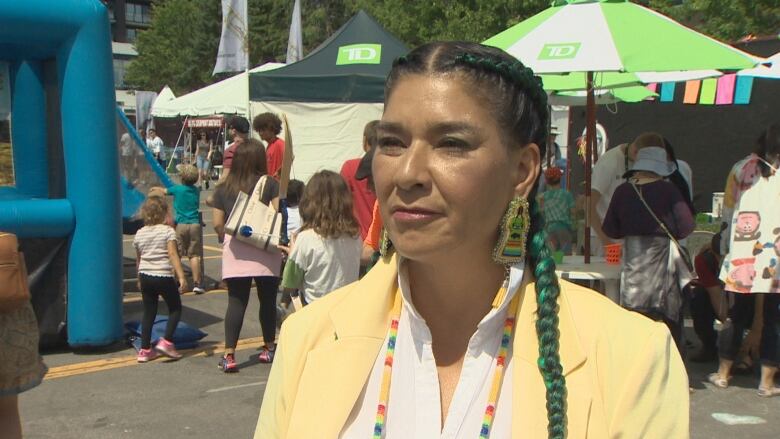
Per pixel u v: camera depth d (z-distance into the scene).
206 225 15.27
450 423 1.18
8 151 5.68
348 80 9.12
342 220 4.86
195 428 4.52
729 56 4.36
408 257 1.13
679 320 4.75
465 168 1.08
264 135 8.05
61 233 5.73
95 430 4.47
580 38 4.50
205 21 44.62
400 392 1.21
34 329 2.55
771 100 10.85
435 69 1.11
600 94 8.03
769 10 14.22
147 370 5.64
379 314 1.26
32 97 5.69
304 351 1.29
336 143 12.46
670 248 4.68
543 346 1.13
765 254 4.91
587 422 1.10
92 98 5.59
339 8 38.91
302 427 1.21
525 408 1.13
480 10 17.94
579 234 7.18
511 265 1.18
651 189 4.68
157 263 5.80
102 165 5.71
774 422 4.68
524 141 1.16
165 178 8.56
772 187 4.87
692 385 5.42
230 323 5.59
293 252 4.86
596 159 7.18
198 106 14.76
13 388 2.46
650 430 1.11
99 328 5.86
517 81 1.13
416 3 19.48
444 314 1.25
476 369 1.20
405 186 1.09
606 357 1.14
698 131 11.66
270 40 40.28
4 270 2.39
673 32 4.56
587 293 1.23
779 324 5.07
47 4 5.32
